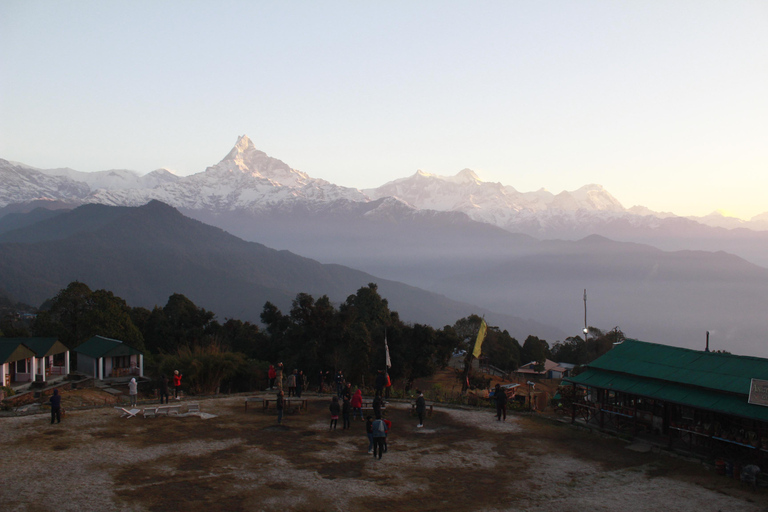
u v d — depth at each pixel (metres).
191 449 20.86
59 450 20.22
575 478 18.70
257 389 49.53
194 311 78.00
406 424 25.95
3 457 19.22
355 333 59.34
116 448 20.69
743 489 17.64
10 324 81.12
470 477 18.66
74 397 38.72
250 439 22.50
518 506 16.23
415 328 62.44
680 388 21.67
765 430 18.95
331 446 21.81
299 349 61.59
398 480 18.19
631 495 17.17
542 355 106.75
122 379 50.00
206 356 43.88
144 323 76.38
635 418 22.97
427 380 74.50
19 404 32.53
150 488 16.78
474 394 34.97
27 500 15.50
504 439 23.39
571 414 27.73
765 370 20.45
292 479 17.95
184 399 31.08
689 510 16.05
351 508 15.80
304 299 61.72
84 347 52.53
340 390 33.25
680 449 21.14
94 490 16.44
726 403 19.61
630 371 24.05
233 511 15.30
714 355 22.88
